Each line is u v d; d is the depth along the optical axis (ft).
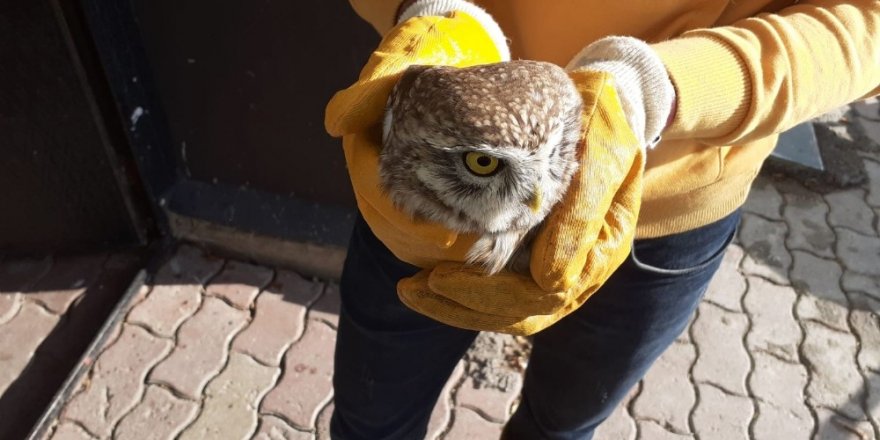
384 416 5.16
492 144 2.57
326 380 8.54
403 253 3.64
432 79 2.72
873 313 9.68
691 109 3.25
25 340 8.86
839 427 8.48
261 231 9.27
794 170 11.37
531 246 3.28
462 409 8.36
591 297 4.45
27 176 8.80
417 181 2.91
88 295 9.30
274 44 7.77
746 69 3.29
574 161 3.02
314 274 9.56
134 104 8.34
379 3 4.17
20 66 7.61
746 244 10.46
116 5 7.66
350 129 3.24
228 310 9.14
